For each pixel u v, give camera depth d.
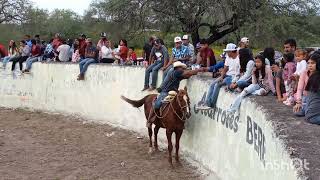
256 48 25.83
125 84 15.29
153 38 14.86
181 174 10.41
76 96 17.78
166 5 24.44
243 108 7.96
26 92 20.17
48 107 19.16
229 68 9.73
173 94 10.71
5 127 16.08
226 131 9.09
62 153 12.34
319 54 6.34
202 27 29.61
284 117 6.26
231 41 28.16
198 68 11.41
